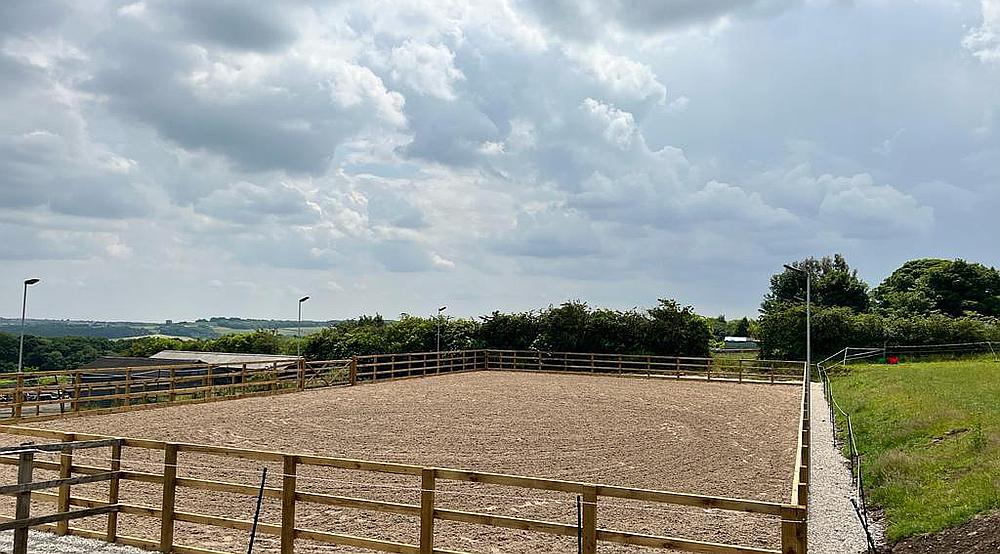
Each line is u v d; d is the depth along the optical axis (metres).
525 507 12.19
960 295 62.06
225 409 24.02
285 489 8.60
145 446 9.28
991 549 9.12
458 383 35.09
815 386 35.31
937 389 23.16
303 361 30.72
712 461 16.81
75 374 21.50
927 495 12.30
